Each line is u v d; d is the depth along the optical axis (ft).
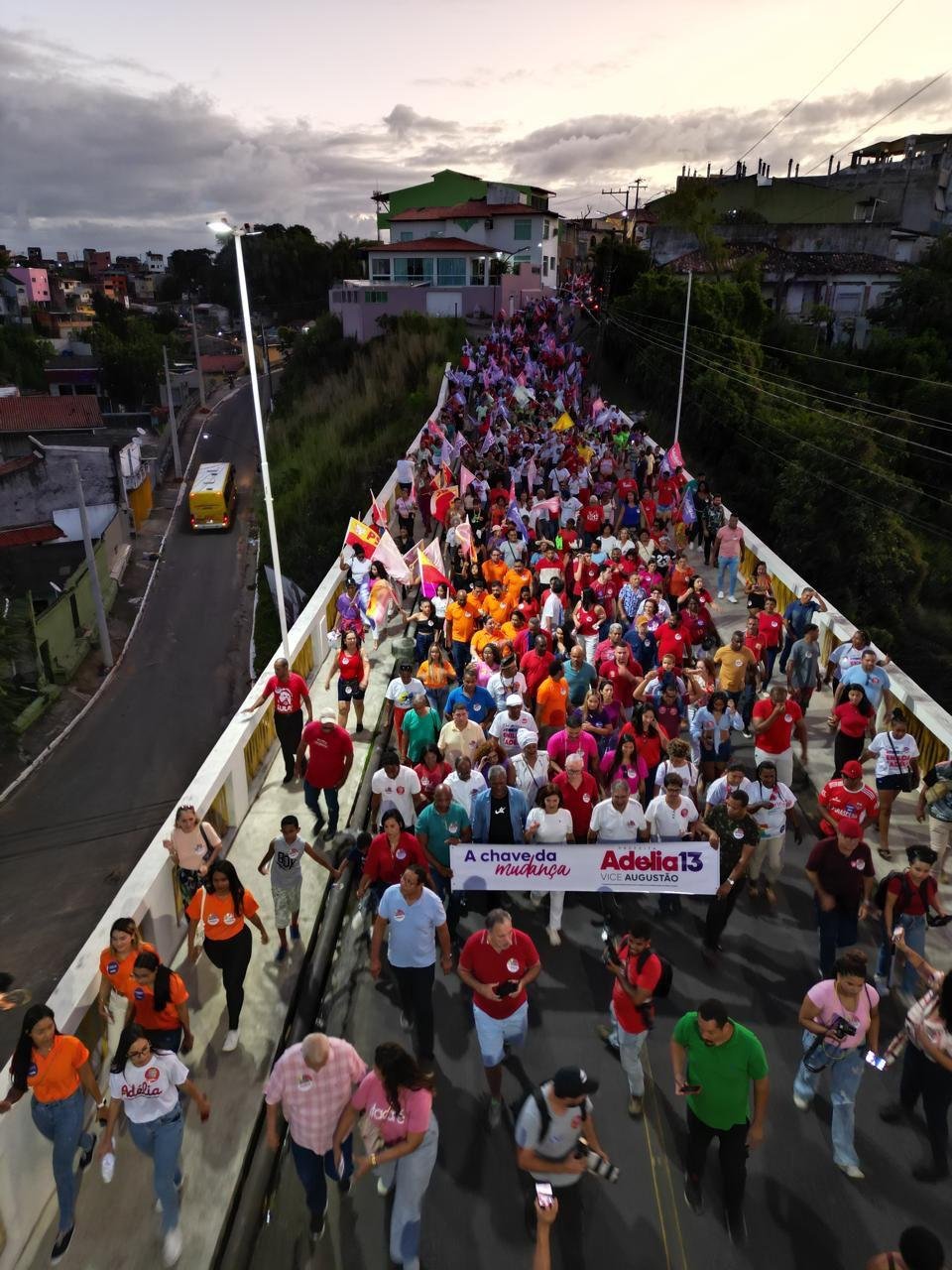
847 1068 19.70
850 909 24.16
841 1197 19.52
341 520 130.52
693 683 37.17
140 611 133.08
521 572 48.67
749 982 26.03
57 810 84.64
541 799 26.99
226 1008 25.05
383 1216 19.47
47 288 387.55
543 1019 24.79
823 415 126.21
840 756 34.71
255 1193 19.74
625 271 188.34
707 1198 19.35
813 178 260.83
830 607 49.11
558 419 102.22
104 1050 22.70
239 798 34.32
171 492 192.44
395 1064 16.90
